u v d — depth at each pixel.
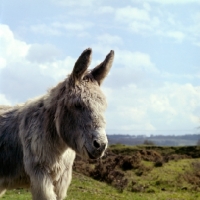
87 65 4.04
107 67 4.19
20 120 4.42
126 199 9.22
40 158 4.20
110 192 10.10
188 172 14.45
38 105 4.38
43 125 4.23
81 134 3.96
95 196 8.80
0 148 4.43
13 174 4.40
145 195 10.82
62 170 4.28
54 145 4.21
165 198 10.49
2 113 4.60
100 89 4.09
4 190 4.59
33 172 4.20
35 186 4.20
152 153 19.22
